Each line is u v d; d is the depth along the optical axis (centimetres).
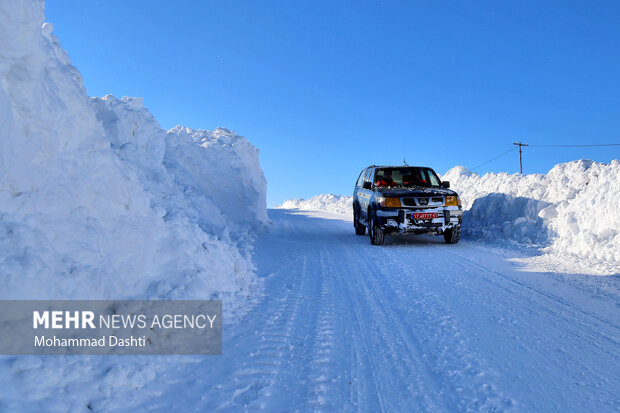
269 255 754
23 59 307
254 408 245
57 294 278
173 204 523
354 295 497
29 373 222
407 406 250
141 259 383
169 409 240
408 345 343
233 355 320
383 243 905
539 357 314
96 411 226
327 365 307
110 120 581
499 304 446
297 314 424
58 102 352
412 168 1031
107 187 383
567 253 710
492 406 246
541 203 934
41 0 324
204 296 405
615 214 679
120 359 276
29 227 285
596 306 429
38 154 321
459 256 744
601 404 247
